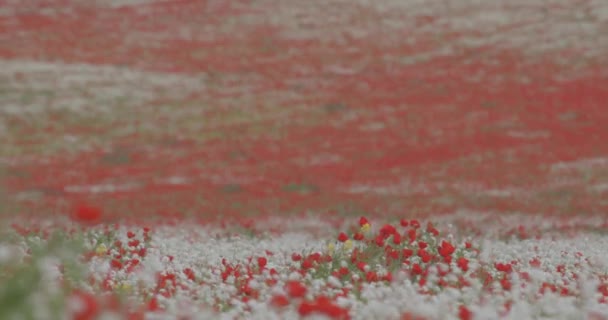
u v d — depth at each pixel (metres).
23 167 64.81
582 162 65.50
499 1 132.62
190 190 57.09
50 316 6.75
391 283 14.02
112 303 9.19
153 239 25.61
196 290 13.85
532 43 113.50
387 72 103.50
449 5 131.38
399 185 58.31
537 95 92.06
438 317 10.58
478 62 106.56
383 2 133.25
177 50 110.25
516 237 35.09
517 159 67.19
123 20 120.69
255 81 99.88
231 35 117.25
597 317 11.21
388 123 83.50
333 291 13.55
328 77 101.62
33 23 115.75
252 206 48.97
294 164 68.25
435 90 95.44
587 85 95.75
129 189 57.88
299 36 117.81
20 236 21.03
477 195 53.53
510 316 10.45
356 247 18.48
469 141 75.19
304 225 40.06
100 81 95.88
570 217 44.22
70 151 73.25
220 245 26.42
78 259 14.64
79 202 49.97
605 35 115.38
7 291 6.75
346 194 55.00
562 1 131.12
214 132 81.62
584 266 19.30
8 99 86.94
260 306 11.07
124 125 82.88
